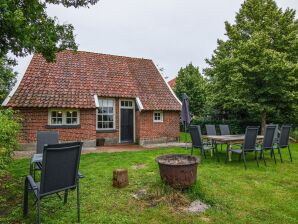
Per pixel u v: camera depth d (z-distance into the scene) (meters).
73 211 4.61
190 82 28.77
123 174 6.07
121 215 4.45
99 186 6.14
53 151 3.80
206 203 5.08
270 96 16.39
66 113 13.41
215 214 4.51
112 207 4.83
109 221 4.22
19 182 6.44
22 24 7.23
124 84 16.11
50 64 14.78
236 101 17.56
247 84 16.12
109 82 15.71
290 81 15.86
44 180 3.78
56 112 13.21
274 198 5.34
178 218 4.35
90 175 7.18
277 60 15.06
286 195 5.55
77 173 4.29
